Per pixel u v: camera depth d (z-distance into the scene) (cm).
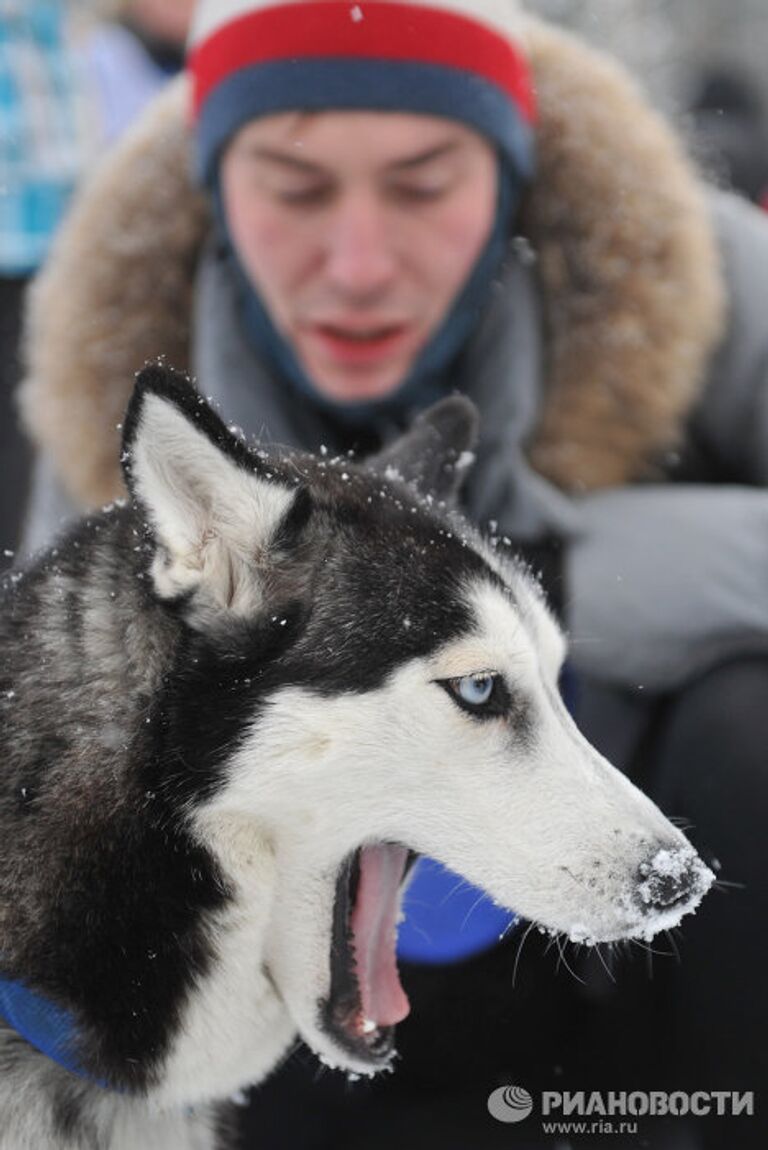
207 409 186
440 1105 256
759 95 505
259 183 280
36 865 193
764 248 313
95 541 208
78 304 297
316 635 196
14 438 410
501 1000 254
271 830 199
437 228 278
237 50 276
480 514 275
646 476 300
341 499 206
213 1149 222
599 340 286
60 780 194
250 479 192
